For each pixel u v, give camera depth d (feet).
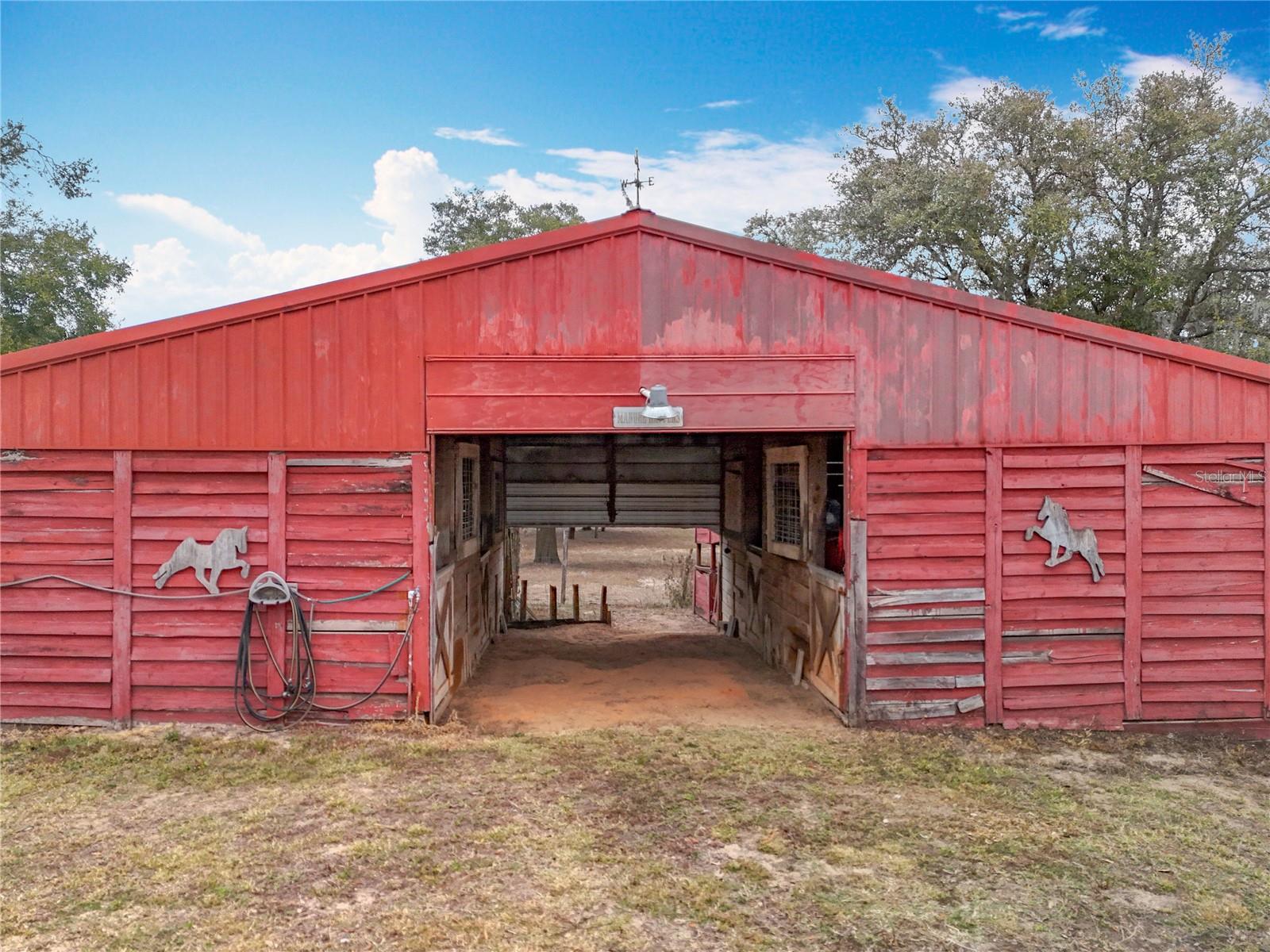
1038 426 26.50
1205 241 64.28
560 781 22.03
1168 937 15.08
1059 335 26.58
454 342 25.79
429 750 24.03
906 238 70.13
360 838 18.47
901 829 19.35
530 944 14.42
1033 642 26.61
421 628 25.85
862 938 14.87
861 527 26.30
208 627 25.71
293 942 14.40
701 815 19.98
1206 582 26.68
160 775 22.07
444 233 94.17
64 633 25.75
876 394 26.23
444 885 16.42
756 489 40.19
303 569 25.80
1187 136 62.54
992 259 66.03
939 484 26.37
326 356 25.66
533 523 44.86
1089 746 25.25
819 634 30.17
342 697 25.94
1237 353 70.64
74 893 15.99
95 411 25.57
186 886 16.29
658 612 55.52
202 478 25.70
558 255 25.91
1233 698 26.61
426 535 25.75
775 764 23.38
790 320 26.17
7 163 63.41
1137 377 26.71
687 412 25.94
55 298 65.77
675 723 27.58
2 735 25.18
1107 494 26.61
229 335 25.62
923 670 26.58
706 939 14.71
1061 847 18.53
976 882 16.94
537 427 25.71
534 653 39.06
